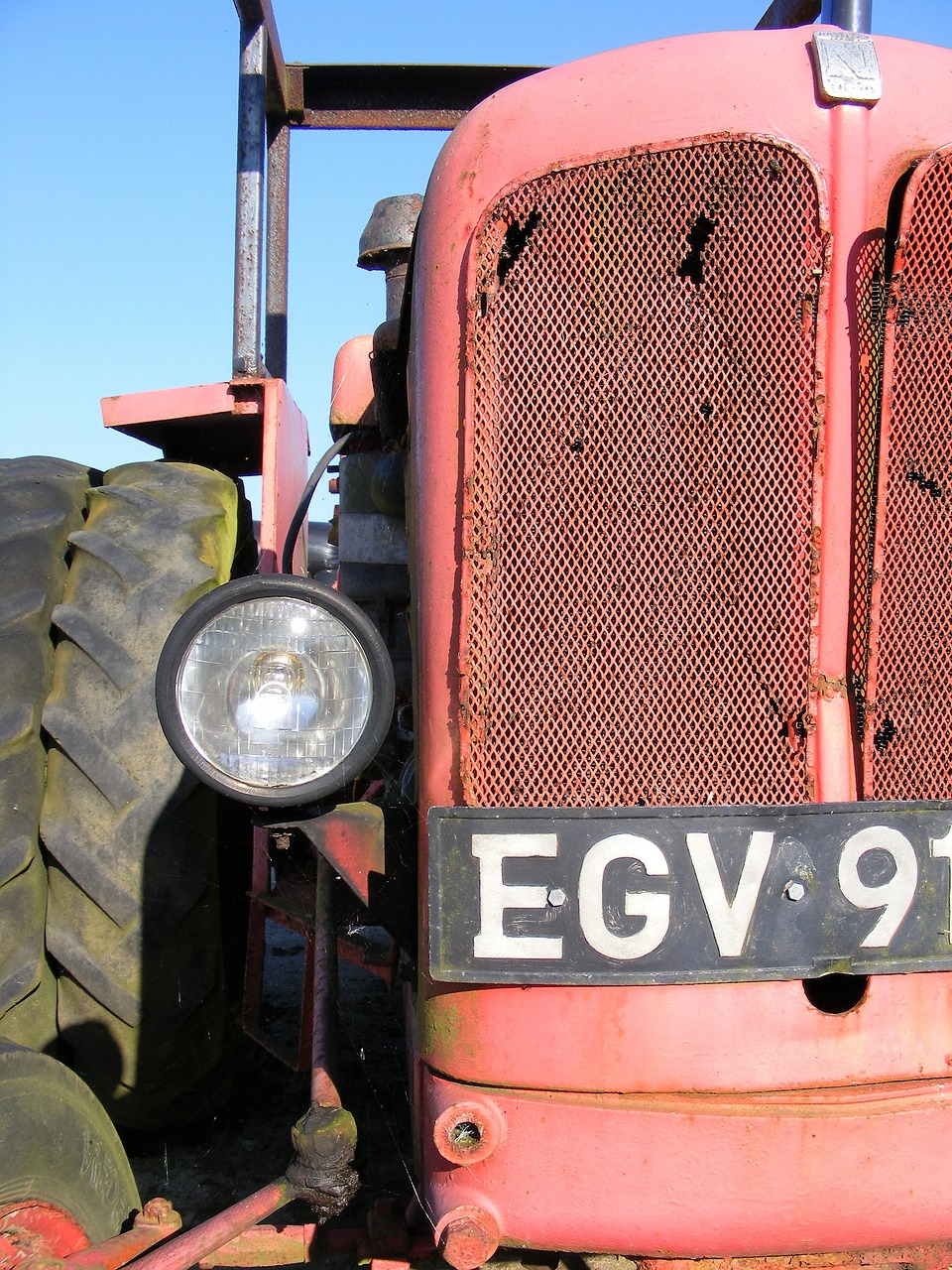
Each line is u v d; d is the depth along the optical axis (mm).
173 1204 2422
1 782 2100
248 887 2746
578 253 1531
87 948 2135
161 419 2947
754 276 1509
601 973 1494
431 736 1628
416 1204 1755
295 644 1698
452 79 3592
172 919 2156
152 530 2391
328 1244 1741
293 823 1777
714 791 1545
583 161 1515
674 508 1541
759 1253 1525
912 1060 1534
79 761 2160
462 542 1571
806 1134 1482
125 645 2232
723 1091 1504
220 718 1683
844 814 1507
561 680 1559
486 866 1515
